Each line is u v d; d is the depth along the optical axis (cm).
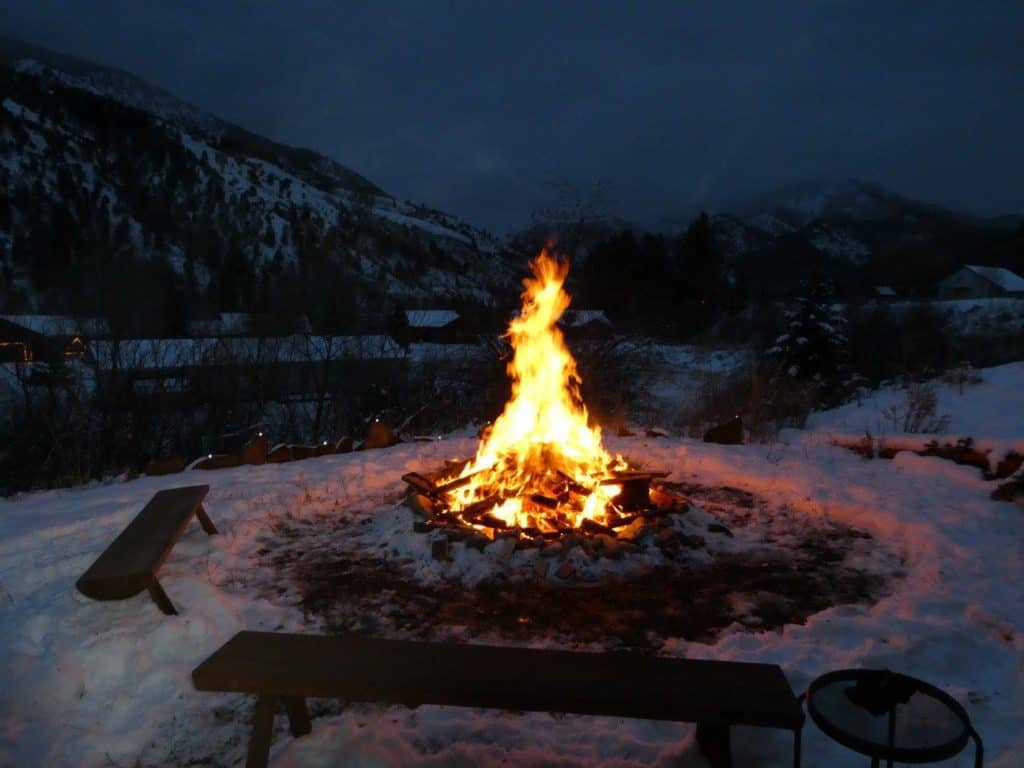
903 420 1087
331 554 537
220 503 643
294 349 1709
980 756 228
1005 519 571
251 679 262
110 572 396
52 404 1433
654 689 255
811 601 459
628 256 2661
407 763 290
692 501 660
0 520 614
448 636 414
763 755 291
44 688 354
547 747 300
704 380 1873
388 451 883
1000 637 387
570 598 462
